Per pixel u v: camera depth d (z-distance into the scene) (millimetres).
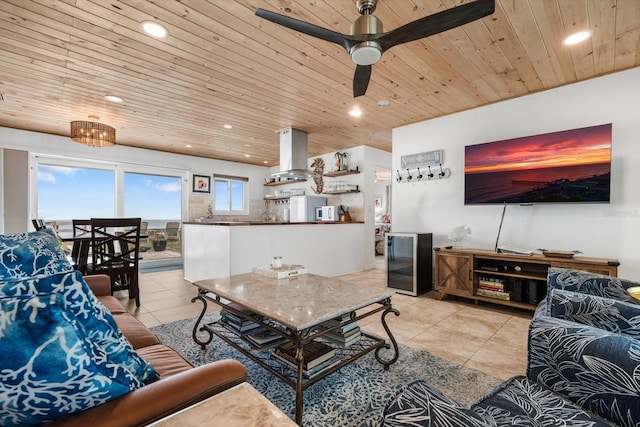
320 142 5441
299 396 1448
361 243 5613
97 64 2623
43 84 3008
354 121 4191
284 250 4254
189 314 3076
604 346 962
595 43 2314
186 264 4754
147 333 1538
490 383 1809
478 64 2631
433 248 3797
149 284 4375
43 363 586
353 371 1958
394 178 4461
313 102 3508
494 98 3406
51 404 613
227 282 2221
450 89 3156
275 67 2697
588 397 971
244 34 2209
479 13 1469
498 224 3480
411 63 2609
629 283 1550
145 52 2441
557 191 2979
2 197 4348
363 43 1709
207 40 2279
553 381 1063
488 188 3432
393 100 3453
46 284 699
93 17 2000
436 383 1813
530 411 949
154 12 1959
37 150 4648
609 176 2711
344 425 1466
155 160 5922
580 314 1270
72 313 669
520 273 3064
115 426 659
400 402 754
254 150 6027
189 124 4332
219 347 2305
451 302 3496
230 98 3385
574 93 2984
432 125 4059
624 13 1956
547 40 2271
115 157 5418
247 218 7469
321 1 1878
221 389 837
